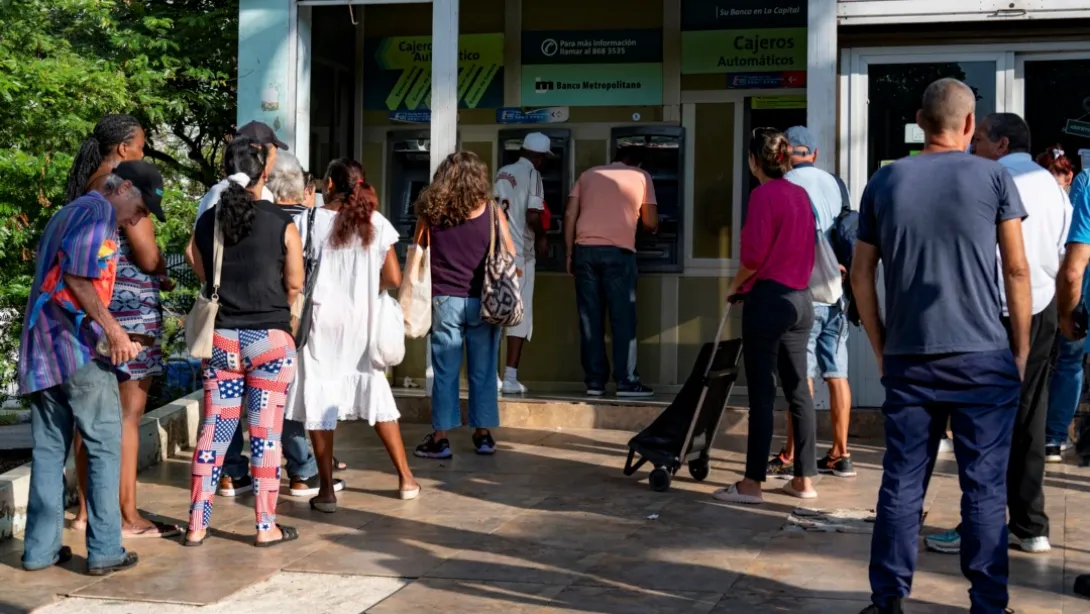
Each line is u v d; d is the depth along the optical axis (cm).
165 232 1002
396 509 593
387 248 595
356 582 473
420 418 838
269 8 843
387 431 606
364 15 936
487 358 715
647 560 499
